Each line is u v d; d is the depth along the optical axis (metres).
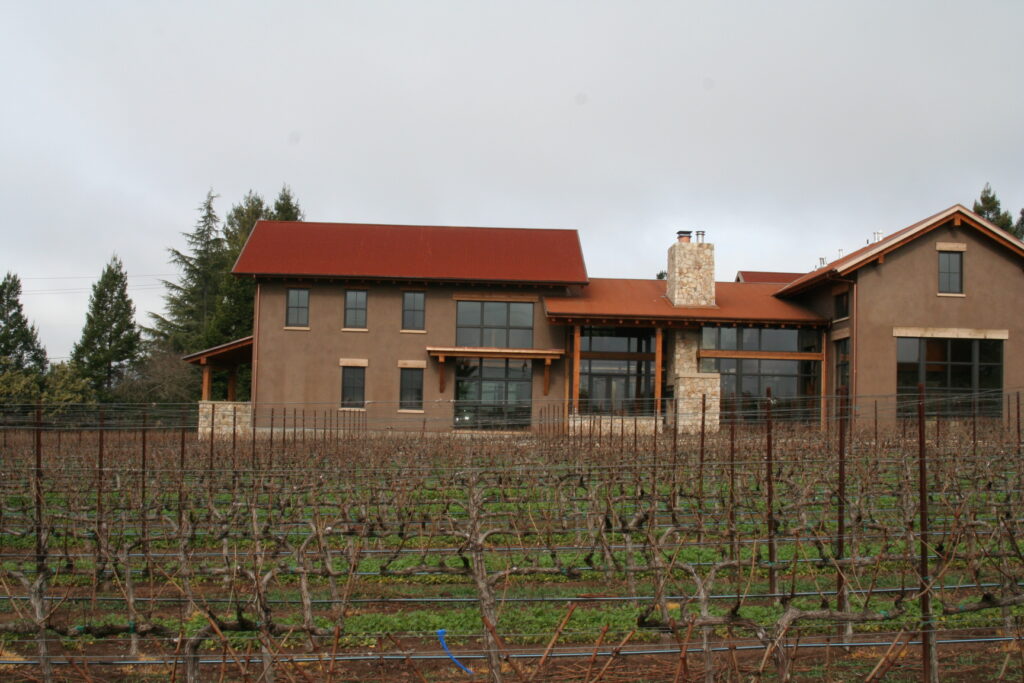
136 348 50.62
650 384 31.11
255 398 30.36
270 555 9.62
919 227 28.67
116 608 9.58
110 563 9.77
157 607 9.70
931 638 7.01
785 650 6.72
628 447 17.70
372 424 30.31
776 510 11.43
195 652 6.66
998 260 29.33
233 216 62.19
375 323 30.84
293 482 13.76
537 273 31.22
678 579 10.75
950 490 11.51
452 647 8.57
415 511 12.53
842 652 8.33
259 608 6.81
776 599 9.69
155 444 21.88
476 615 9.38
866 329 28.73
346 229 33.34
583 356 30.81
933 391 28.88
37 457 10.77
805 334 31.19
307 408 30.41
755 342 31.08
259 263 30.67
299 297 30.89
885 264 28.95
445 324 31.00
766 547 11.61
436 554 11.64
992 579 10.34
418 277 30.38
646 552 10.09
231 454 18.45
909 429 24.36
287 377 30.50
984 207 52.84
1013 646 8.08
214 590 10.36
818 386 30.59
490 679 6.91
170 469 12.99
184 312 57.22
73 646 8.58
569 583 10.68
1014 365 29.19
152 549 11.92
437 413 30.53
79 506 11.73
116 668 7.91
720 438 21.12
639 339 31.34
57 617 9.16
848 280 28.84
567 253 32.88
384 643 8.68
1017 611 9.07
